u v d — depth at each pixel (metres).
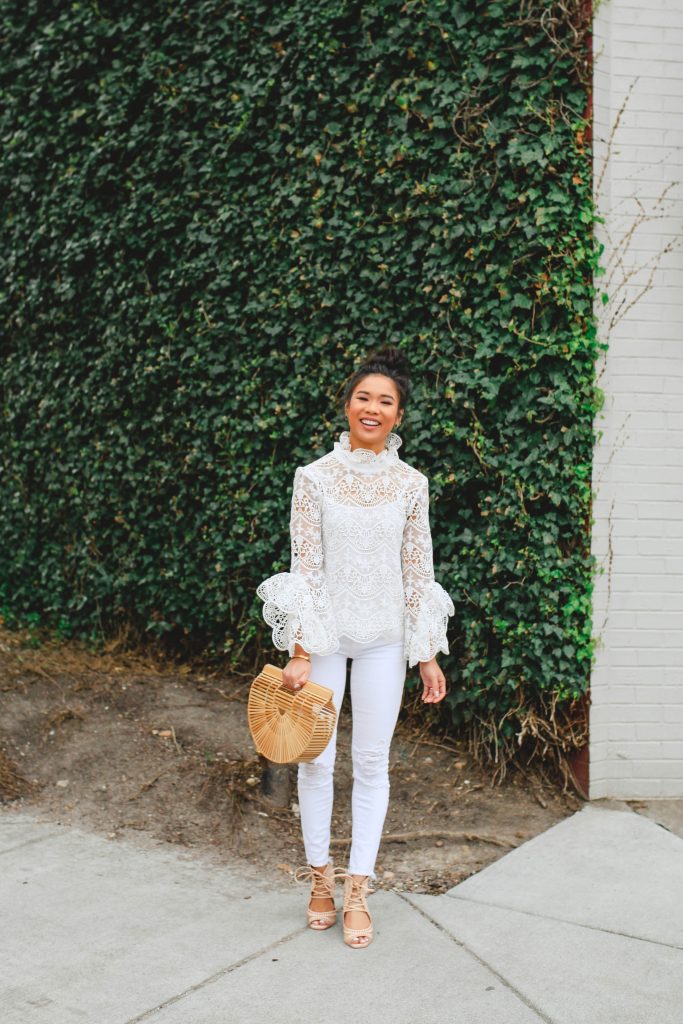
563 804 4.05
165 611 5.54
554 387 4.03
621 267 4.05
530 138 4.04
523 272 4.09
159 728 4.61
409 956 2.85
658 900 3.23
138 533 5.62
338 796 4.11
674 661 4.12
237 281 5.11
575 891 3.30
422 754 4.43
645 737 4.14
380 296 4.57
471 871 3.51
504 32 4.10
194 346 5.29
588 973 2.77
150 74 5.44
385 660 2.95
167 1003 2.59
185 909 3.14
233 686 5.23
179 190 5.36
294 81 4.83
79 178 5.76
